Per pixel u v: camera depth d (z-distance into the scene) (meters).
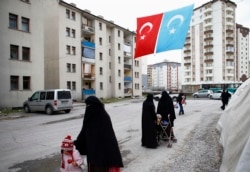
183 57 86.56
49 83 32.84
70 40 34.31
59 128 11.09
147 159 5.94
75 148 3.55
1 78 21.38
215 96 37.03
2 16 21.55
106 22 42.41
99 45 41.03
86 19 38.97
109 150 3.26
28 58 24.28
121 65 47.03
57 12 32.16
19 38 23.17
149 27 6.46
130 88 50.50
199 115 15.34
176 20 6.04
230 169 4.41
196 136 8.55
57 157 6.30
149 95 7.27
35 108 18.55
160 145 7.37
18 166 5.61
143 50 6.56
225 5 75.44
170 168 5.25
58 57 32.16
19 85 23.02
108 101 34.31
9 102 21.98
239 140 4.68
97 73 40.25
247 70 88.88
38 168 5.45
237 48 84.94
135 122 12.63
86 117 3.41
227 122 6.34
